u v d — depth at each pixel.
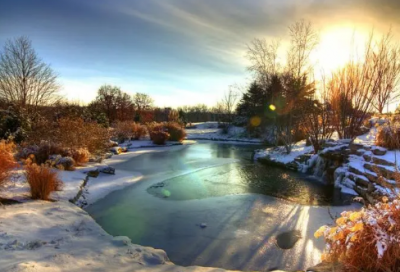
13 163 5.96
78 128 11.80
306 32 15.11
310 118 11.77
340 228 2.64
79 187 7.04
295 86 14.23
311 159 10.43
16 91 18.17
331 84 11.30
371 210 2.77
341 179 8.12
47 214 5.08
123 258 3.59
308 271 2.68
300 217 5.65
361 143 8.87
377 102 10.98
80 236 4.30
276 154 13.38
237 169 11.17
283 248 4.34
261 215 5.80
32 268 2.90
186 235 4.84
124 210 6.13
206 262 3.95
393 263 2.35
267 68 19.42
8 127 11.15
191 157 14.59
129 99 34.53
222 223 5.38
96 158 11.38
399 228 2.40
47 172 5.99
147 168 11.12
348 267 2.56
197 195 7.33
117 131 20.69
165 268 3.43
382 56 10.45
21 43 18.03
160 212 6.01
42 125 12.12
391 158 6.75
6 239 3.79
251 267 3.81
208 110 55.38
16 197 5.73
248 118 30.59
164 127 22.97
